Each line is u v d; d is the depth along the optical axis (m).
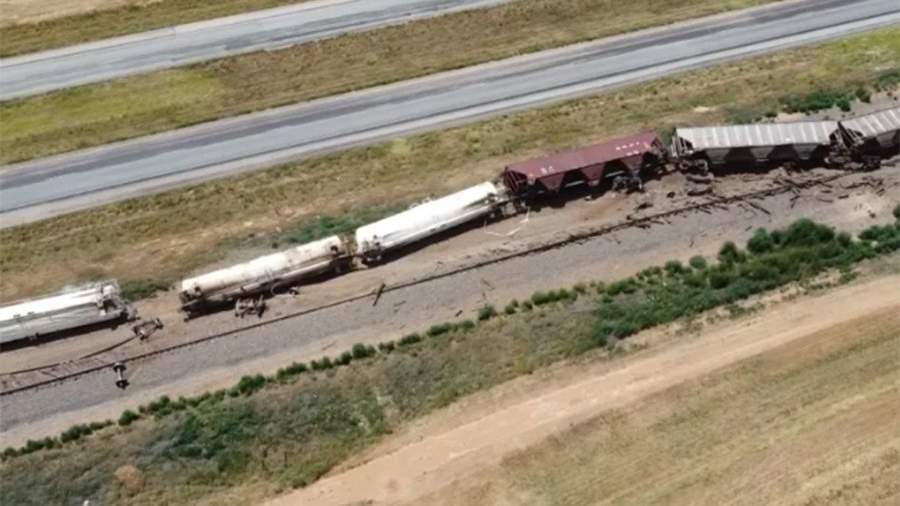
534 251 58.22
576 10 79.31
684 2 80.06
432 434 48.81
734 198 61.03
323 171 65.31
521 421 47.78
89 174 65.56
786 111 68.56
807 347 49.41
